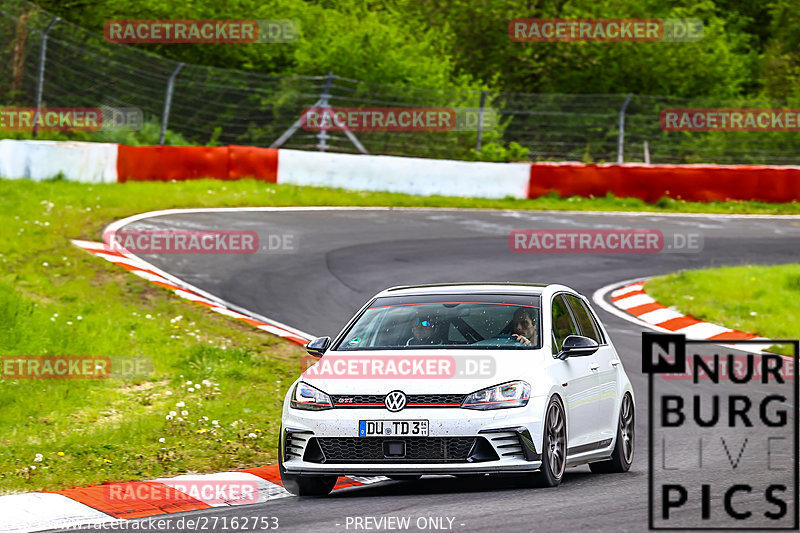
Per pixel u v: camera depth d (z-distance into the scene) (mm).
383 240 80375
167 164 101875
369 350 29172
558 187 109812
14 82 116438
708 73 151625
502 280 67875
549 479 27438
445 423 26547
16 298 49125
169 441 34688
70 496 27578
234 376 44688
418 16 152500
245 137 125938
